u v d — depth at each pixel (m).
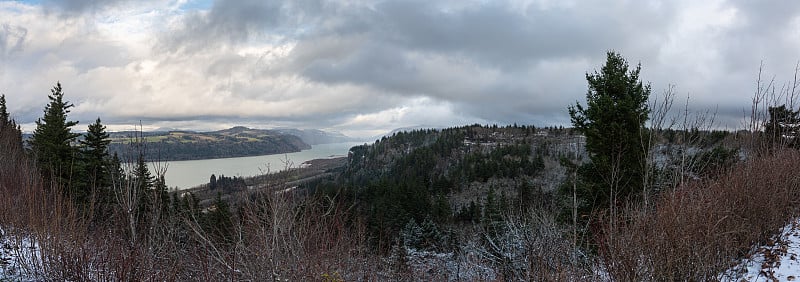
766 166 11.55
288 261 6.53
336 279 7.25
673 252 6.75
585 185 12.87
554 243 8.70
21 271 7.92
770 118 14.37
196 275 7.18
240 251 6.87
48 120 25.28
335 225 7.80
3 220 9.16
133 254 6.84
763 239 9.88
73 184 17.75
